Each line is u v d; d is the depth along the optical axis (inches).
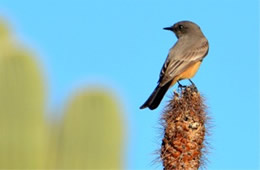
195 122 520.4
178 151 517.0
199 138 521.0
